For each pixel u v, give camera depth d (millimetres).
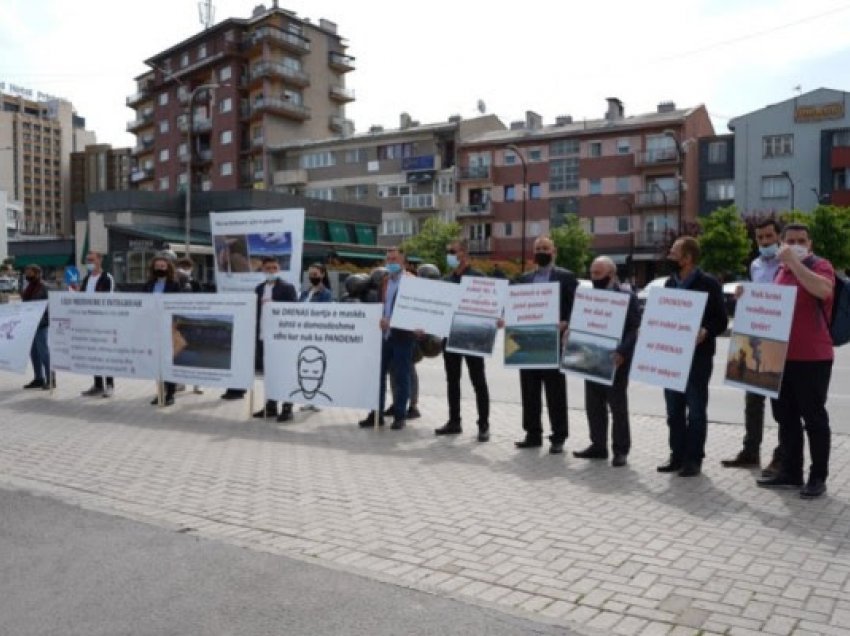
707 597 4164
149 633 3764
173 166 81250
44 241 51375
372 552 4871
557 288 7844
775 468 6672
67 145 120875
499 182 64438
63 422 9539
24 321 12164
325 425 9461
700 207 59906
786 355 6203
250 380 10023
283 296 10516
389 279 9523
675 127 57938
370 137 68438
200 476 6840
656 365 6883
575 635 3727
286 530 5320
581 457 7625
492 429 9234
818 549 4914
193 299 10445
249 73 75188
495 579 4422
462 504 5938
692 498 6129
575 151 61688
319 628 3801
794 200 56844
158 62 82000
